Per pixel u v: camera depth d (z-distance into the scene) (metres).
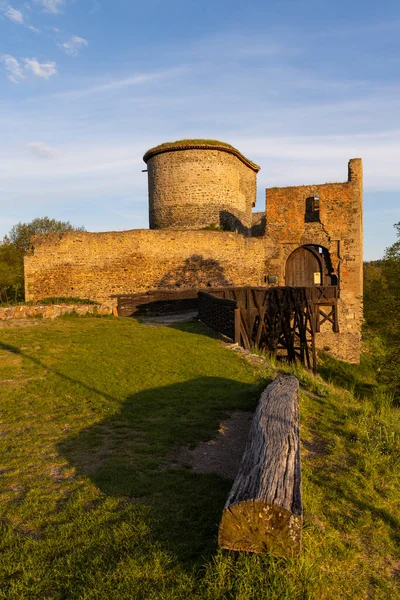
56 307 14.75
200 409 6.40
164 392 7.19
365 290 24.64
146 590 2.77
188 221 26.42
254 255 23.42
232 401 6.81
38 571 2.93
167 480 4.20
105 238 20.73
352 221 22.72
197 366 8.77
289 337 17.06
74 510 3.64
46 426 5.68
